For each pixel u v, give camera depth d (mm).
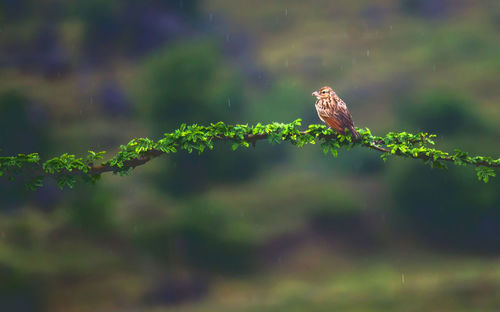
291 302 32406
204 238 36500
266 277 36438
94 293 32812
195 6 65438
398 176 41000
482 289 31438
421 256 38438
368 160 46812
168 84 42938
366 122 54500
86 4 58625
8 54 57312
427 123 45156
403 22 72250
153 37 59000
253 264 36938
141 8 60000
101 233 36469
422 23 71312
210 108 43062
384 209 42156
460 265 36250
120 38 58812
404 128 46344
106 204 36969
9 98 43719
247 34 71375
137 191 41281
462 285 31969
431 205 39656
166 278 34344
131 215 38438
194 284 34500
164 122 42812
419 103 46469
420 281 33750
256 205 41219
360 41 69188
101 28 58469
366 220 41500
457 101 45125
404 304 31094
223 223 38125
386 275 35625
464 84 57750
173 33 60000
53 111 50031
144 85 46969
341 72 62625
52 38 59062
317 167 47500
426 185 39688
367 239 40500
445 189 39188
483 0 73375
